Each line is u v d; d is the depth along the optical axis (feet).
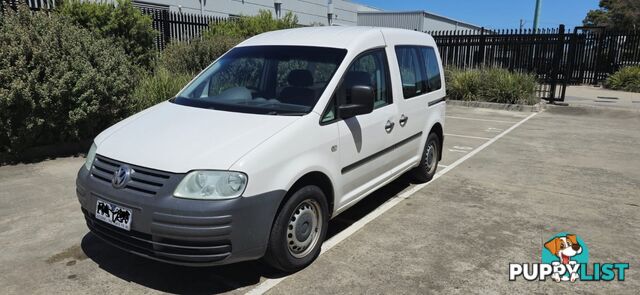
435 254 13.44
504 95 46.85
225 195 10.14
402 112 16.70
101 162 11.44
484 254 13.51
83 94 22.95
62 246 13.53
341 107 12.92
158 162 10.53
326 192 13.12
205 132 11.53
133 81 26.63
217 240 10.11
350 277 12.04
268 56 14.79
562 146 28.94
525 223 15.96
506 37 52.65
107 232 11.12
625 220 16.42
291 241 11.89
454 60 56.65
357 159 14.02
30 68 21.94
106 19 34.68
